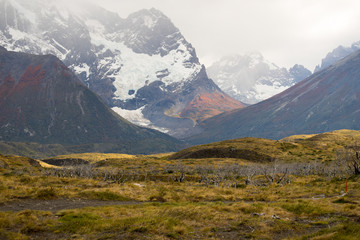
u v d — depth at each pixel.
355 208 30.30
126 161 164.38
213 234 22.69
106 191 44.28
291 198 45.97
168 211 29.52
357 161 73.69
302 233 22.91
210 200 45.50
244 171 103.19
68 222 24.44
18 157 148.50
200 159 166.12
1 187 39.41
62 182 57.19
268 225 25.20
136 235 21.56
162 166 140.62
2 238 19.84
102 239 20.84
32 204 32.75
